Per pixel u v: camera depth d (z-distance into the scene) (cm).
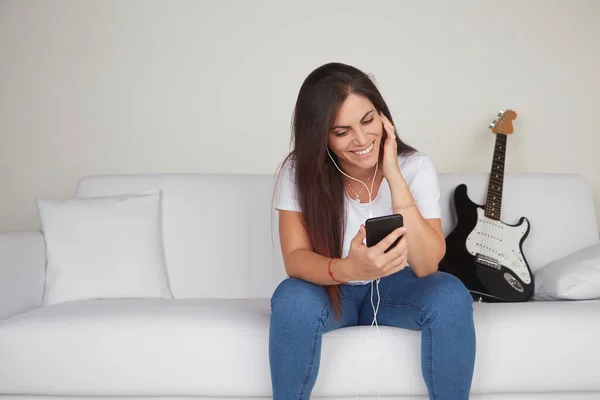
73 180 346
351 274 162
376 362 175
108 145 343
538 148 333
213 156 340
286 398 164
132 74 341
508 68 333
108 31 341
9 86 346
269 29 336
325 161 181
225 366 181
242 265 242
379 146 176
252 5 336
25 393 187
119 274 230
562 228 245
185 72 339
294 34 336
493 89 333
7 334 185
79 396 187
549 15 332
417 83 334
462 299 163
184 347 181
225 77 338
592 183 333
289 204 185
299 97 176
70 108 344
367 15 334
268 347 177
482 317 182
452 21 333
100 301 219
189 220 246
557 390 181
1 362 185
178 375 182
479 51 333
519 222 241
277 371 164
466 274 229
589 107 333
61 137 345
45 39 344
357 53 335
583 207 248
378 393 177
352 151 172
